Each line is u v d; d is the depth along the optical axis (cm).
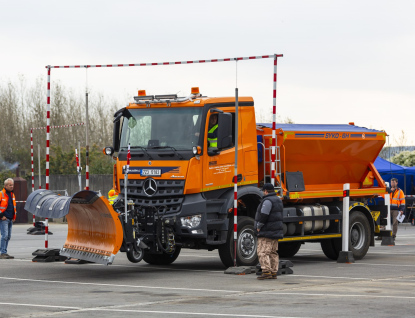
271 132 1672
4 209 1803
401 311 973
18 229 3116
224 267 1645
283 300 1086
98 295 1155
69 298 1121
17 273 1484
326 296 1130
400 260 1800
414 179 3447
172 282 1335
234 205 1500
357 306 1020
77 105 5131
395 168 3216
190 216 1483
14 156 4694
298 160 1733
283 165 1683
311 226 1727
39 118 5044
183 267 1642
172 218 1476
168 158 1494
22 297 1134
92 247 1442
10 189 1820
